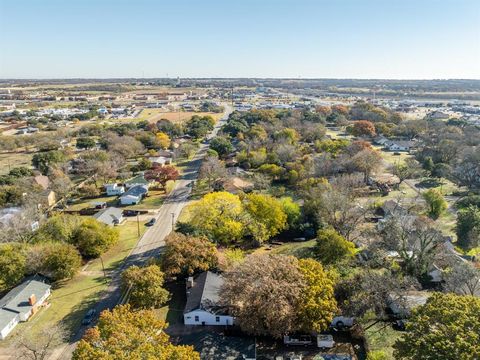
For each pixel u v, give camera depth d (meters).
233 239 80.44
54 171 126.25
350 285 56.28
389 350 49.47
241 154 145.62
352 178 106.81
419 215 85.94
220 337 51.97
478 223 77.62
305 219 88.56
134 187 117.31
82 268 74.62
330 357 49.22
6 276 65.44
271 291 50.81
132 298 59.19
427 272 65.94
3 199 105.06
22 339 51.34
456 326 36.97
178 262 65.06
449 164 136.12
